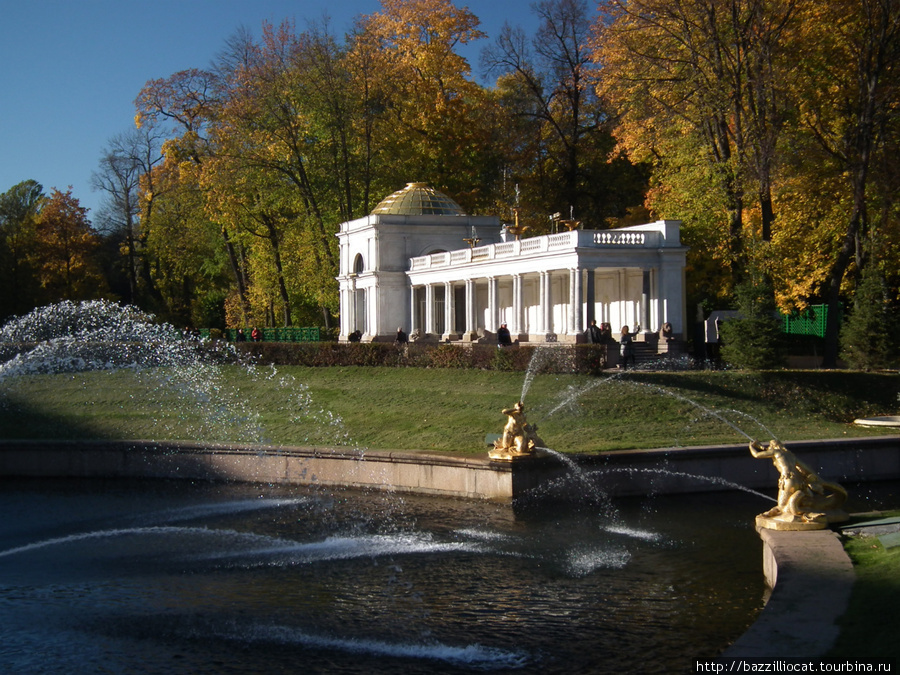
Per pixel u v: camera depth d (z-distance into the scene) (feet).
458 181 253.85
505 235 224.74
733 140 164.55
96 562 66.59
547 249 170.30
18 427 125.70
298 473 98.84
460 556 65.92
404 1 247.09
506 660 45.06
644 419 109.50
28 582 61.11
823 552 47.24
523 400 117.70
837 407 117.91
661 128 165.89
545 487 84.33
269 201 240.73
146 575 62.69
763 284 133.59
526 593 56.44
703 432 103.81
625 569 61.31
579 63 249.14
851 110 154.71
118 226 318.65
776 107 151.53
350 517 80.53
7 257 249.75
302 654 46.60
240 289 274.98
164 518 82.84
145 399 138.72
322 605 54.95
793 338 175.73
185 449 104.22
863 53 145.79
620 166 248.11
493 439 88.48
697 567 61.16
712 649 45.42
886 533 50.52
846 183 154.40
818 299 193.98
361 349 150.71
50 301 258.98
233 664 45.50
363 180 236.02
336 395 133.69
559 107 261.24
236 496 93.40
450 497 88.02
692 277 187.21
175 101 256.32
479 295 228.22
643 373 124.26
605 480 86.07
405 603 54.95
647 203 194.49
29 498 94.22
